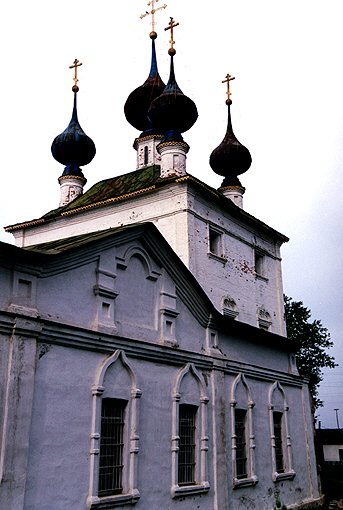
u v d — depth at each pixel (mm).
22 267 10172
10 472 9117
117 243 12664
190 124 25328
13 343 9648
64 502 10109
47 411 10164
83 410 10984
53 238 24891
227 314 22750
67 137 28484
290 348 20766
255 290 25297
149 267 13703
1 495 8898
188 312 15062
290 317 48156
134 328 12914
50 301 10750
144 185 23984
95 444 10992
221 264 23156
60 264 11008
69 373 10828
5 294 9820
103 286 12070
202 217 22422
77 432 10727
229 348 16781
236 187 29656
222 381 15836
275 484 17797
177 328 14453
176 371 14031
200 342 15383
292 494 18750
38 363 10172
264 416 18109
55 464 10094
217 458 14781
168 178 22062
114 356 11922
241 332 17344
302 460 20109
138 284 13359
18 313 9844
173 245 21453
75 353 11070
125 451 11875
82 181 28500
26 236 25828
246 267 24969
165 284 14211
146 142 28875
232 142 30094
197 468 14086
